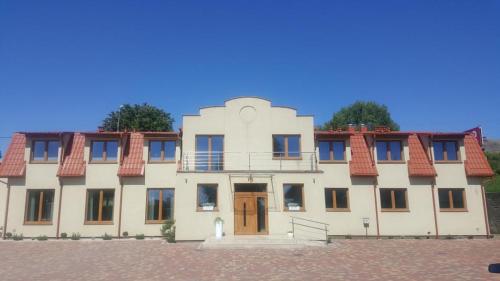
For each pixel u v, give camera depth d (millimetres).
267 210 27812
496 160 48469
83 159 31125
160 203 31031
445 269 17375
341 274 16328
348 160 31625
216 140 30438
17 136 32281
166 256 21078
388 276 15906
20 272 17062
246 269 17406
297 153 30516
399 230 30969
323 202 28016
